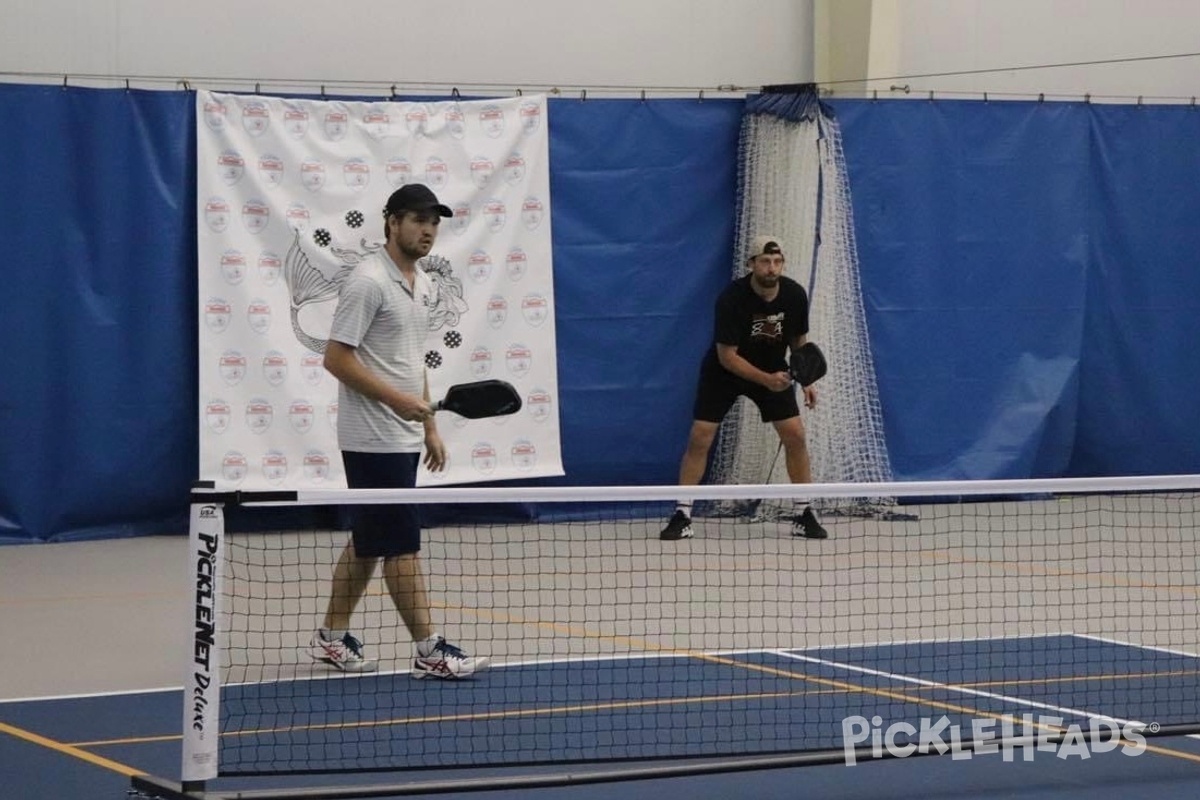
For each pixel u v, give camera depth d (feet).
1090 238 55.36
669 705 26.00
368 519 27.68
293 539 45.60
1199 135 56.24
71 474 46.62
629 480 51.70
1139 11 59.52
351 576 28.30
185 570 41.78
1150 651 30.96
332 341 27.63
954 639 31.99
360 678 28.02
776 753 22.09
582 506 51.21
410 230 28.14
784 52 55.72
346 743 23.18
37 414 46.14
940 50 57.31
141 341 46.93
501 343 49.42
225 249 46.65
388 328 28.12
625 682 27.68
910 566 42.06
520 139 49.65
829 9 55.62
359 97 48.83
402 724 24.48
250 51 49.65
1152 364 56.34
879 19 54.65
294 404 47.03
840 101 52.54
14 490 46.16
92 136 46.14
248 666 28.37
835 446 51.96
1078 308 55.06
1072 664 29.63
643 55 54.08
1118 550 45.55
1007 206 54.29
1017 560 43.34
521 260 49.65
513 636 32.17
